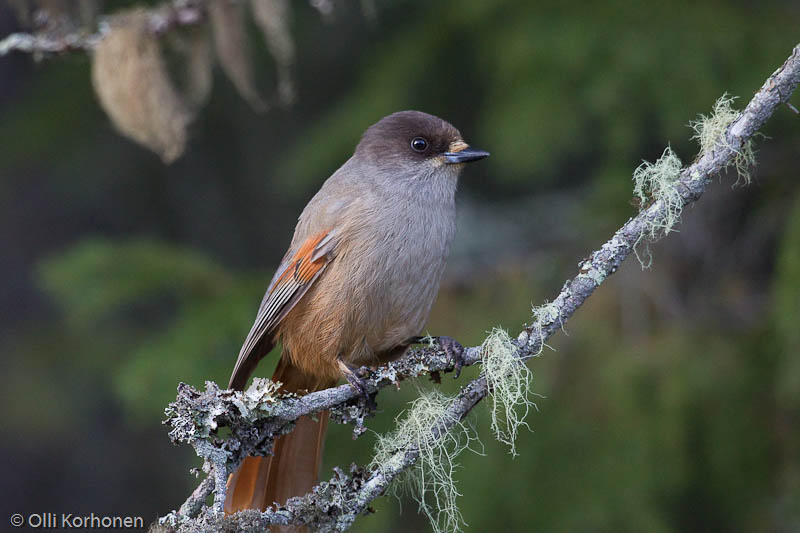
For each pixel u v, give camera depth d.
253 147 14.85
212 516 5.71
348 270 7.89
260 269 14.62
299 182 12.34
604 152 12.48
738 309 10.80
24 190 15.59
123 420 15.08
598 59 11.10
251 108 14.61
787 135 11.45
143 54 10.09
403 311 8.05
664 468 9.99
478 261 11.94
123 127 10.14
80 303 11.45
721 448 10.15
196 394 6.07
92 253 11.80
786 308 9.55
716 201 11.46
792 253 9.73
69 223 15.78
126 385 10.80
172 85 10.20
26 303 15.71
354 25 14.30
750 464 10.13
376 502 10.44
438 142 8.40
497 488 10.25
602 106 10.88
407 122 8.48
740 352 10.39
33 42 10.12
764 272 11.08
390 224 7.97
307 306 8.02
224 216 15.05
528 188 13.64
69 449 15.24
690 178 6.22
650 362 10.38
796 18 11.24
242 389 8.33
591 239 11.19
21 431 14.45
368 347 8.14
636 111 10.87
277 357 10.94
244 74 10.45
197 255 12.13
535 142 11.09
